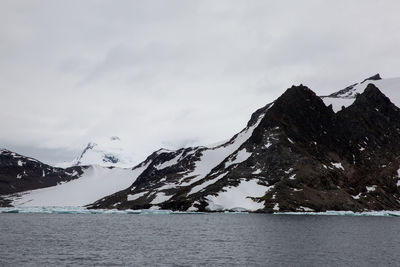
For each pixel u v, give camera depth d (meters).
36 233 130.50
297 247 94.25
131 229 144.12
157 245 99.88
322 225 150.00
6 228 150.50
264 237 113.38
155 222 177.00
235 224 155.00
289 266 73.12
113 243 104.12
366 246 95.75
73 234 127.31
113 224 170.25
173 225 158.38
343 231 129.00
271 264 74.81
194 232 130.00
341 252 87.06
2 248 94.62
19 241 108.06
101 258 81.69
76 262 77.50
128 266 74.00
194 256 83.50
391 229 137.25
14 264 75.25
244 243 101.62
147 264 75.69
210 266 73.56
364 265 73.75
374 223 163.50
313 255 83.50
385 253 85.88
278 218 185.00
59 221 193.75
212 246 97.06
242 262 76.81
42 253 87.56
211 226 149.50
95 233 130.50
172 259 80.38
